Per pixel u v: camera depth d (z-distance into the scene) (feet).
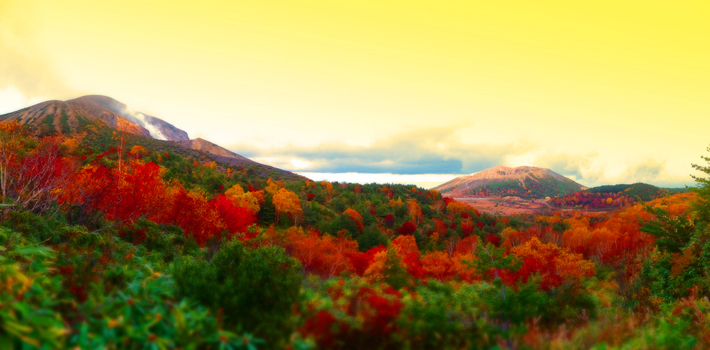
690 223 37.81
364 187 570.05
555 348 15.89
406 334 14.38
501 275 30.19
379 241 163.63
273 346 12.21
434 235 243.19
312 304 16.24
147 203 68.49
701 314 19.95
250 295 15.16
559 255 55.98
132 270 16.38
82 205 35.99
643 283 36.09
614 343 17.29
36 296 9.96
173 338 9.75
